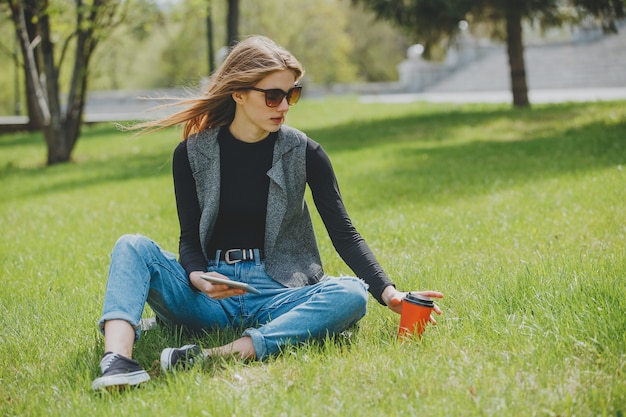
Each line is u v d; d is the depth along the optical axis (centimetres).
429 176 856
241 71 306
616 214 547
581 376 257
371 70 5378
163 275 305
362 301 307
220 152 320
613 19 1485
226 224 324
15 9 1395
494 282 370
